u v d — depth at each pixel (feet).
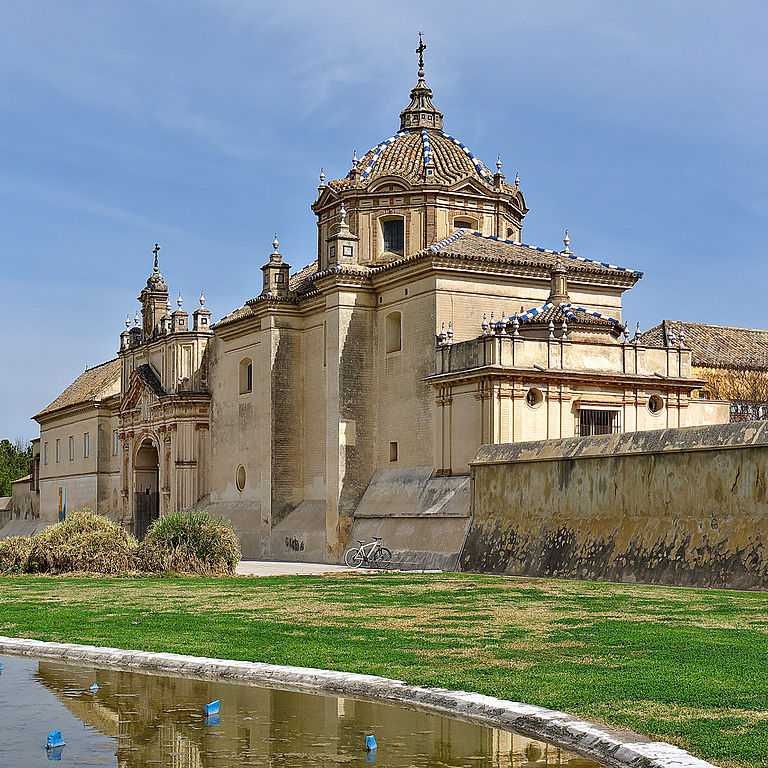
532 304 138.72
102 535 107.55
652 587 78.59
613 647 48.42
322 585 86.43
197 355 187.52
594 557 91.40
